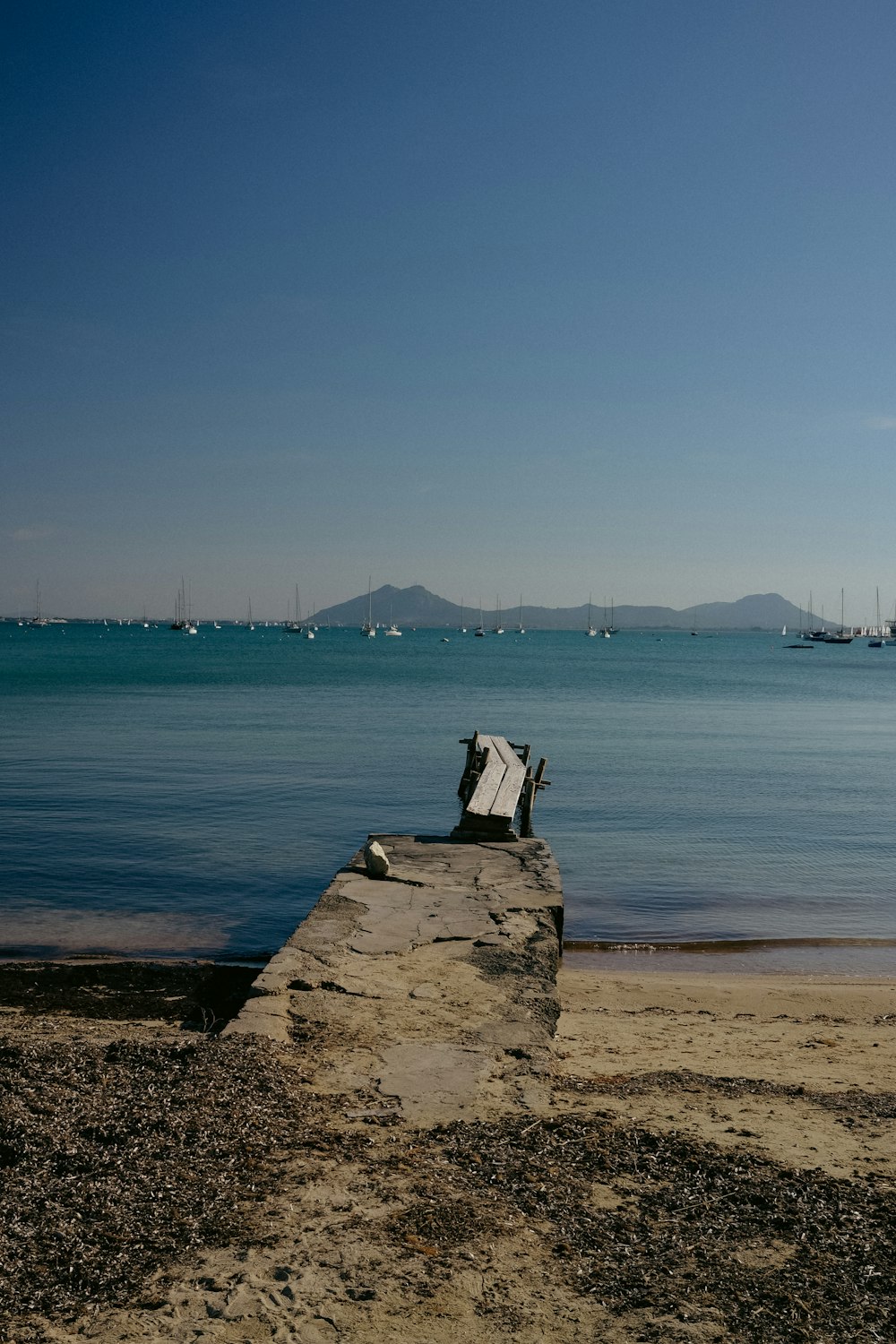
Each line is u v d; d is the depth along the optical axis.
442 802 24.95
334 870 18.00
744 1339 4.14
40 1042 7.59
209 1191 5.24
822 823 23.48
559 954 11.20
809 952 14.17
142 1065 6.92
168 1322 4.10
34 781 27.16
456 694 64.81
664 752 36.53
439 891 12.58
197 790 26.06
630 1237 4.96
